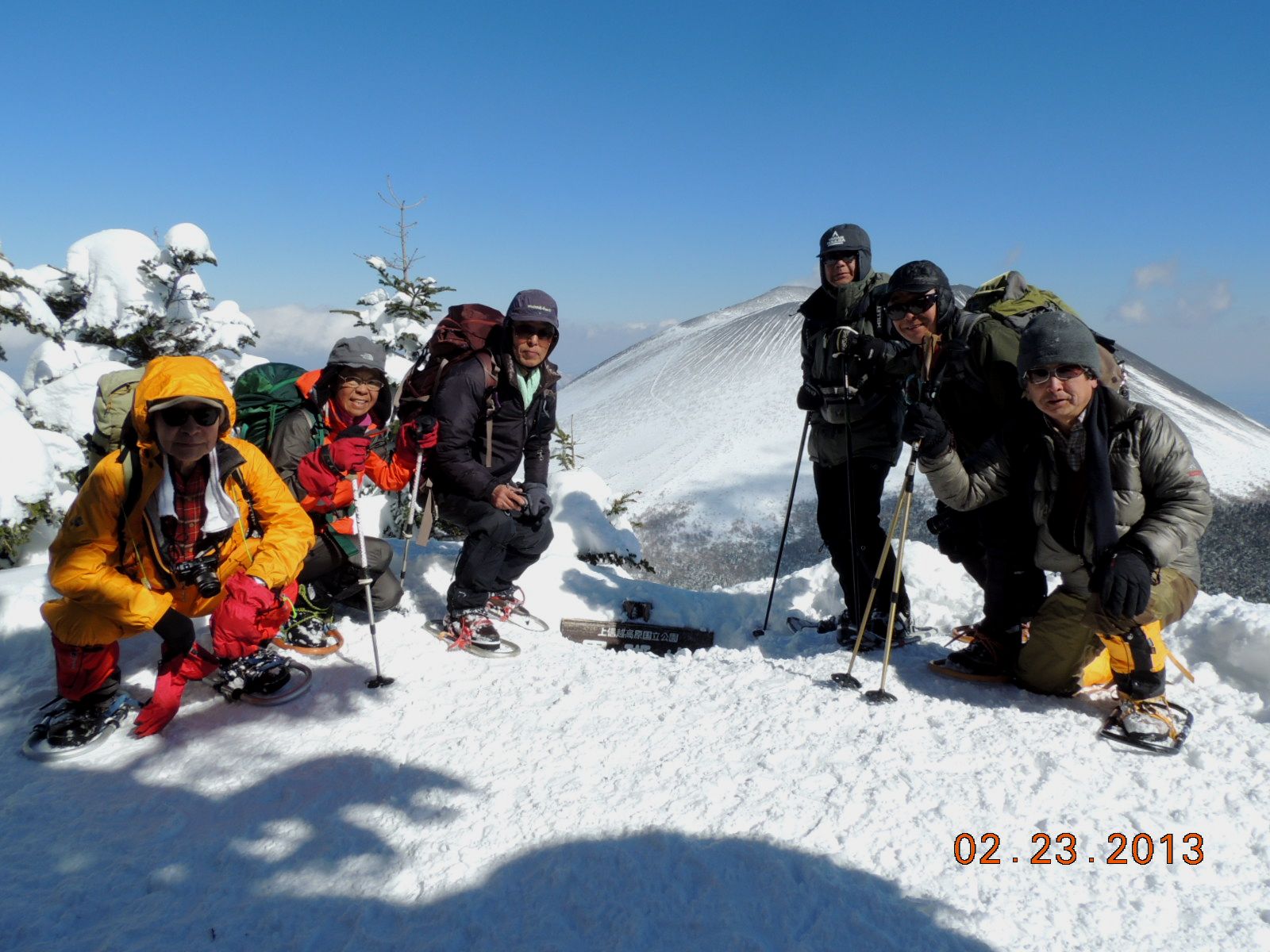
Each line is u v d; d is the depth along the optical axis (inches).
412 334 358.6
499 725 121.9
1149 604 112.2
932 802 97.7
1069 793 99.8
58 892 91.1
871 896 81.4
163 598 122.2
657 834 92.0
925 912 79.6
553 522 285.3
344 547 157.6
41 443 233.1
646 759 110.0
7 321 324.8
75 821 105.3
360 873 90.9
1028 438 121.4
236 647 123.3
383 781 108.3
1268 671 136.9
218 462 121.1
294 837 98.6
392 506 241.6
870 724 117.2
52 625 121.0
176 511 121.4
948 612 189.0
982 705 126.9
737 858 87.7
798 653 170.7
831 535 169.8
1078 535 116.8
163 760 119.2
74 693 123.4
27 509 225.1
